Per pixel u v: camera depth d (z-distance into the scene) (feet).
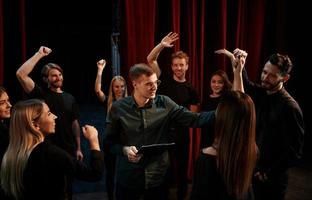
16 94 10.74
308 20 14.52
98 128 22.99
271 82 7.22
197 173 4.86
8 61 10.64
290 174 13.70
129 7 11.53
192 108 11.21
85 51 29.94
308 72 15.05
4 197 5.40
